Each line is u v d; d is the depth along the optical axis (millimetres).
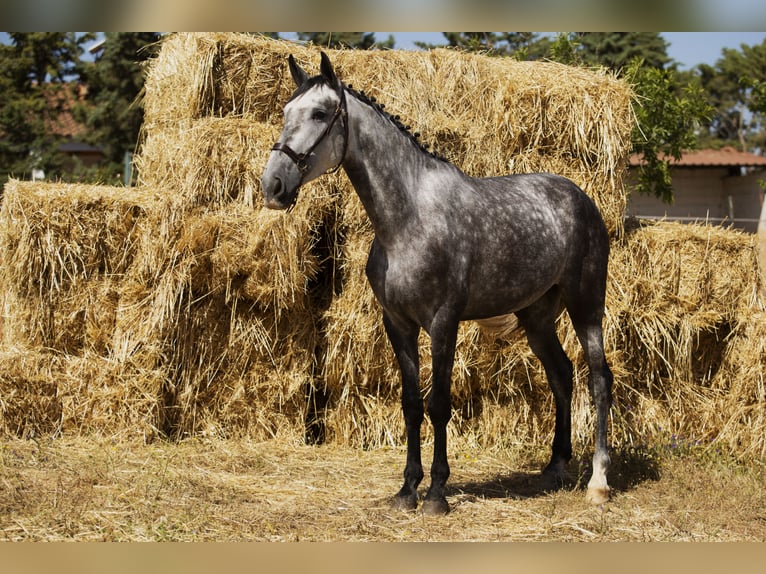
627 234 5738
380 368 5555
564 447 4766
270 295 5395
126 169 15898
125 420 5324
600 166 5707
